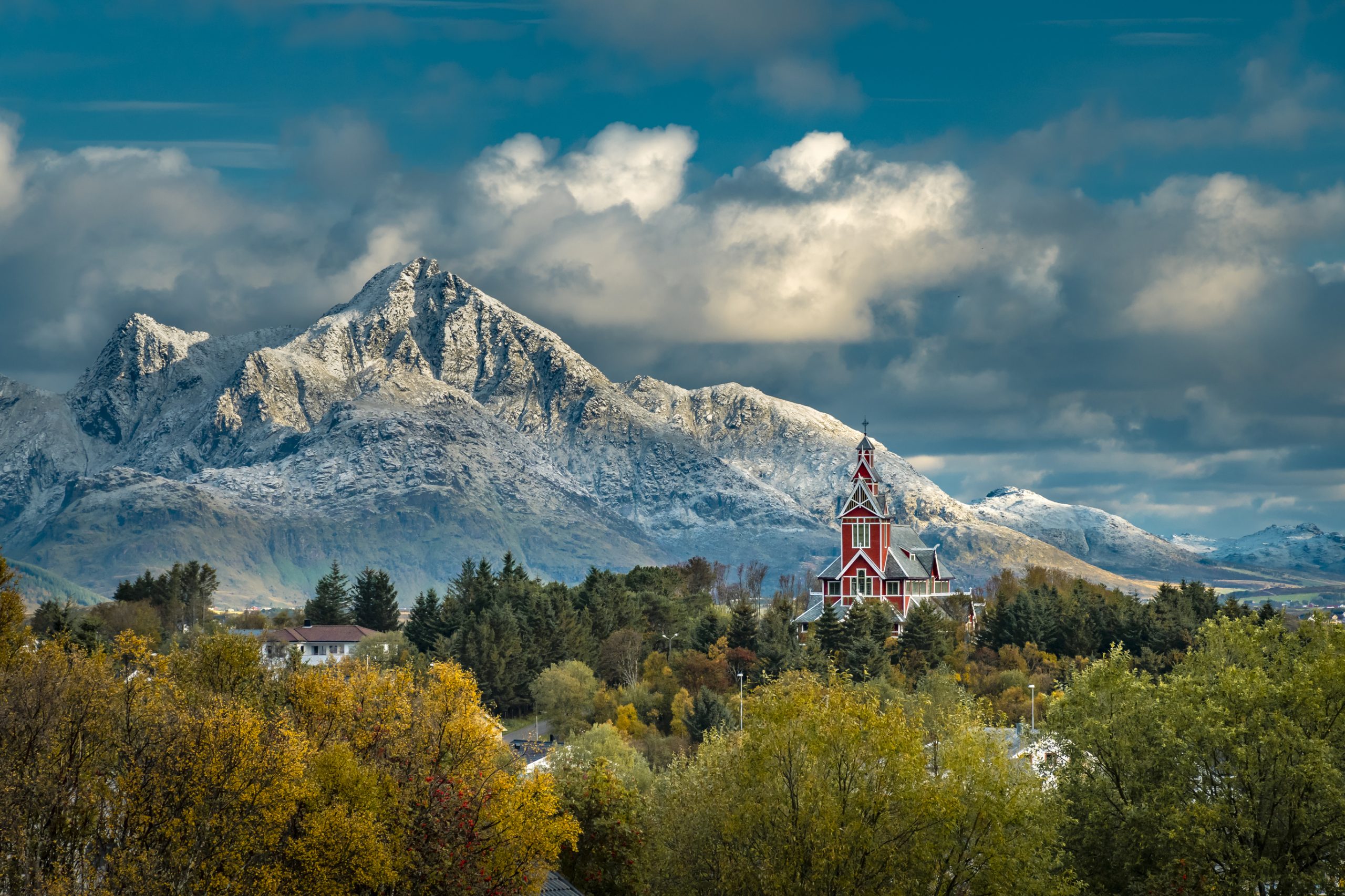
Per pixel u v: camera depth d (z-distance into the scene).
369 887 174.50
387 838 173.75
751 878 185.38
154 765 168.75
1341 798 175.50
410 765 188.00
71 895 152.12
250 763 165.75
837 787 187.12
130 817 162.88
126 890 153.88
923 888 180.62
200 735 168.88
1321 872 179.50
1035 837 182.38
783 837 184.25
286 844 171.88
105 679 187.38
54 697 177.75
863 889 180.62
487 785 185.38
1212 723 189.25
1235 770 186.25
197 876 161.38
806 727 189.75
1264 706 189.38
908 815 182.62
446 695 197.12
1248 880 176.75
